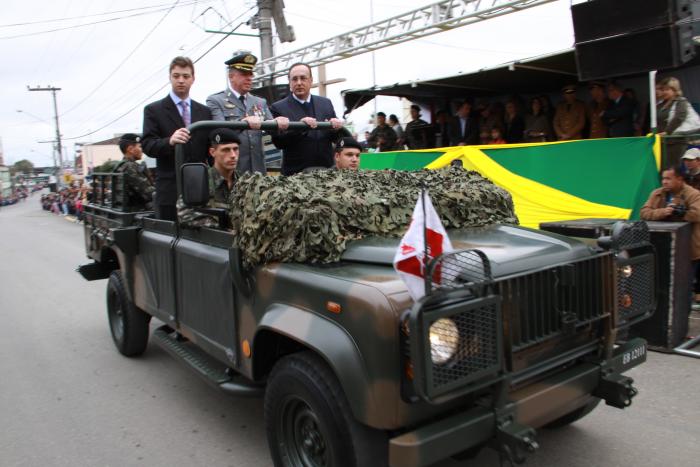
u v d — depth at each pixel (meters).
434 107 12.20
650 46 5.83
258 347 3.07
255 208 2.99
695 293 6.26
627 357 3.00
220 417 4.20
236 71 5.34
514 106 9.38
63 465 3.54
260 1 13.84
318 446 2.74
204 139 4.59
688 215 5.35
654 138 6.38
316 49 12.09
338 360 2.38
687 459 3.27
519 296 2.48
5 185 82.44
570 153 7.02
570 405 2.69
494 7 8.66
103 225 5.75
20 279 10.53
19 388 4.88
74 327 6.87
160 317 4.47
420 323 2.06
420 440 2.16
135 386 4.86
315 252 2.77
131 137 6.02
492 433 2.36
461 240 2.96
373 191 3.23
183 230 4.05
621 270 2.98
